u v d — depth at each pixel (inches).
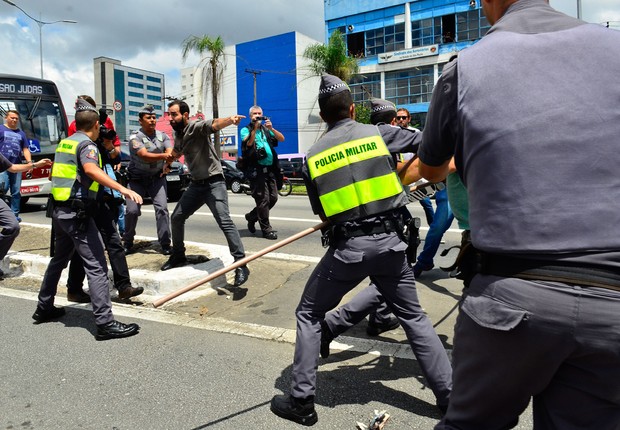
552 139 49.8
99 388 119.9
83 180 152.1
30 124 471.5
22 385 122.0
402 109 212.7
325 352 131.3
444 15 1444.4
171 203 539.2
